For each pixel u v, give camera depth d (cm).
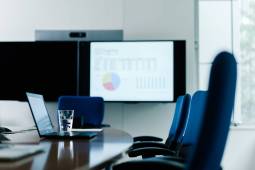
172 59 472
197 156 105
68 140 188
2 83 484
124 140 190
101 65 480
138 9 490
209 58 494
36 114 213
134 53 478
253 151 471
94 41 482
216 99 103
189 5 486
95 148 151
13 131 241
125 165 143
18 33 500
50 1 500
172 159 175
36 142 174
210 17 498
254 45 496
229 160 471
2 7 502
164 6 488
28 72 483
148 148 244
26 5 501
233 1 497
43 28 499
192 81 481
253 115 490
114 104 487
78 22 497
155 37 487
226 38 497
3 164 103
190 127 198
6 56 485
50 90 480
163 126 480
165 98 472
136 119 484
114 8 494
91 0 496
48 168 99
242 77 493
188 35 484
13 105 477
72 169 97
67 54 482
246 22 498
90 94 480
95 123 388
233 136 474
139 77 477
